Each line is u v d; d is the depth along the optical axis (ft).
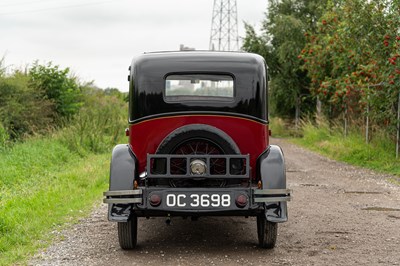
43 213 30.04
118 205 21.80
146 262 21.34
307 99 128.16
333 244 24.21
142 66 24.00
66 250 23.06
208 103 23.62
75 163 53.01
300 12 134.21
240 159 22.62
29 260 21.42
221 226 28.27
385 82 54.19
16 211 29.66
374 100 58.39
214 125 23.67
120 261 21.47
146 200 21.67
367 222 28.89
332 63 84.38
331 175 49.60
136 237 23.91
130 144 23.89
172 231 27.17
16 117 67.00
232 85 23.98
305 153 74.95
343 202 35.14
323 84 73.31
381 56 57.31
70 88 80.74
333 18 72.90
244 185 22.75
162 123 23.66
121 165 22.50
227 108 23.65
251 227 27.99
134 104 23.85
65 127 66.33
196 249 23.49
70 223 28.32
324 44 84.38
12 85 68.54
